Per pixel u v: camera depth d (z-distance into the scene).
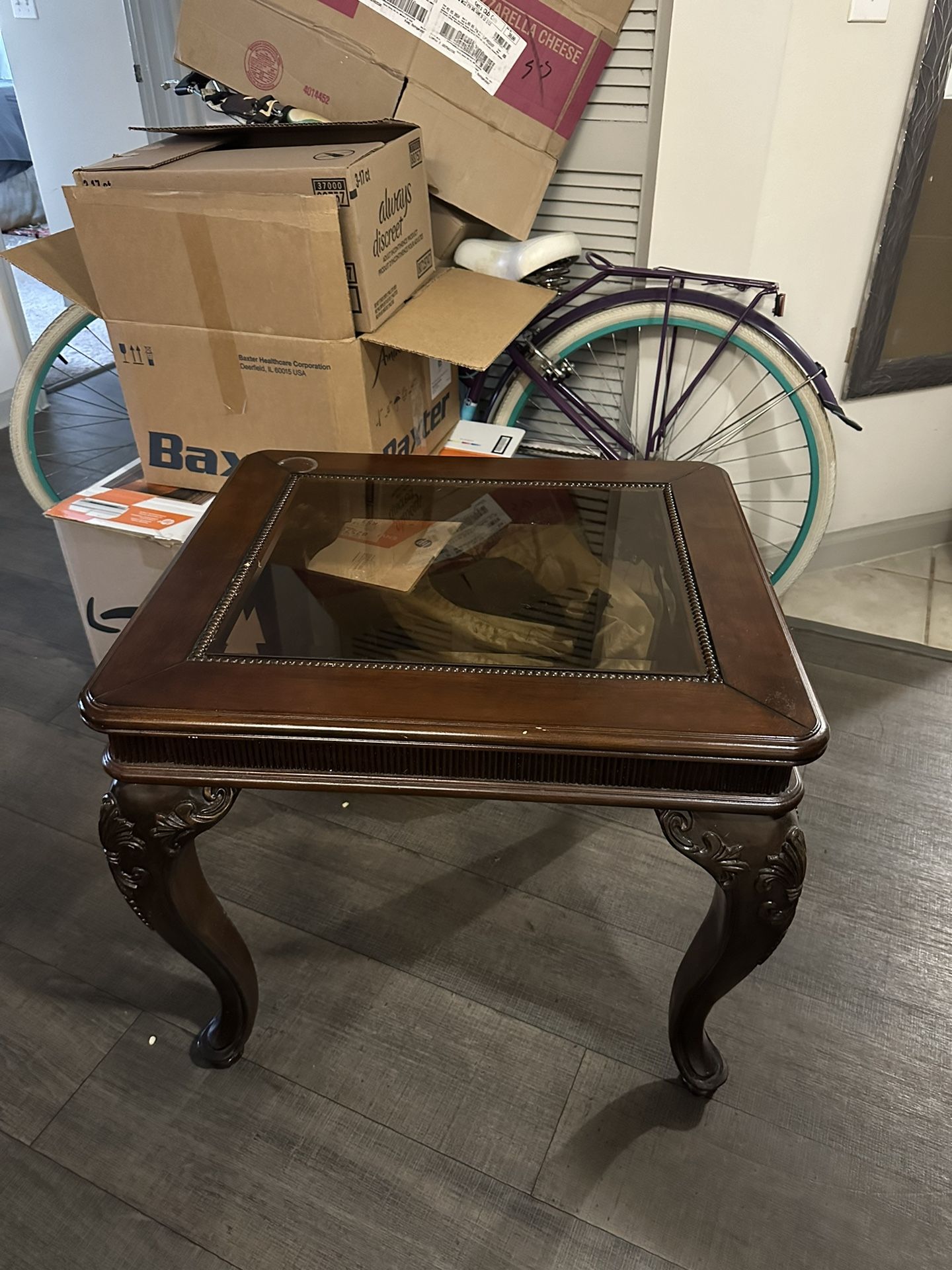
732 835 0.81
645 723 0.75
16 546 2.16
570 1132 1.05
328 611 0.90
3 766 1.56
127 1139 1.04
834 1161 1.02
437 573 0.96
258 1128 1.05
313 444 1.31
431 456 1.19
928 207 1.62
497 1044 1.14
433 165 1.56
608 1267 0.93
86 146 3.15
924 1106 1.07
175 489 1.45
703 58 1.46
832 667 1.77
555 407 1.88
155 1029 1.16
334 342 1.19
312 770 0.81
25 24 2.96
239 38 1.53
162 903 0.92
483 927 1.29
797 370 1.67
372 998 1.19
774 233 1.63
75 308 1.73
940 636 1.86
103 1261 0.94
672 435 1.88
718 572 0.94
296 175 1.11
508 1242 0.95
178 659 0.82
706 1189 0.99
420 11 1.45
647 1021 1.17
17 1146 1.04
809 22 1.43
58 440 2.62
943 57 1.46
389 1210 0.98
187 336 1.26
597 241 1.70
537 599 0.92
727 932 0.88
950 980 1.21
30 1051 1.13
